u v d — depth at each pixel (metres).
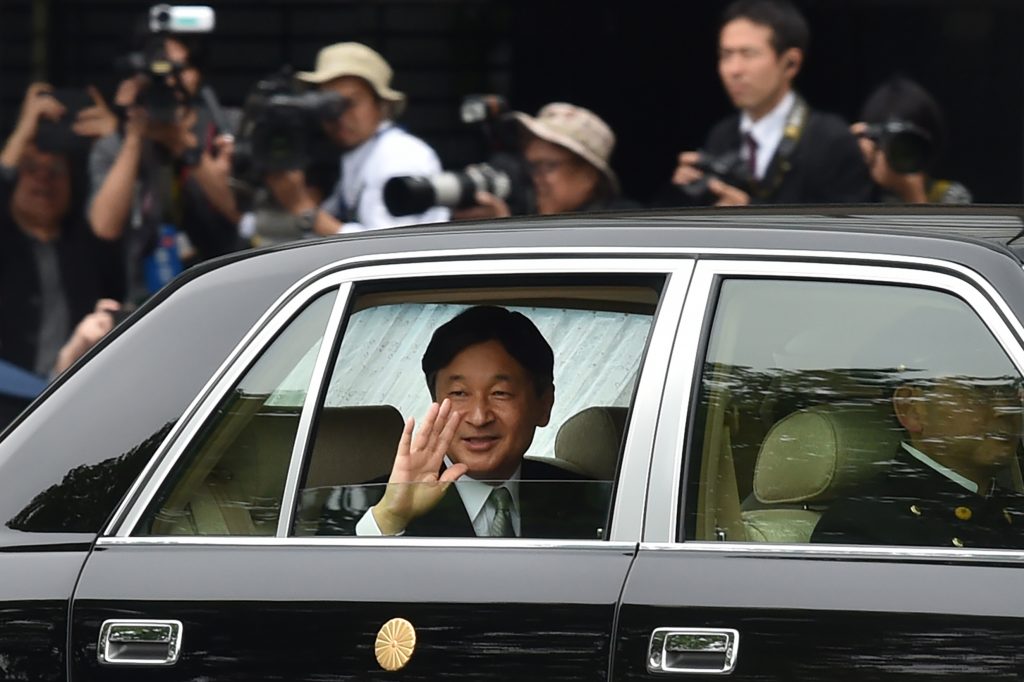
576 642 10.32
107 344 11.76
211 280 11.70
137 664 10.88
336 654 10.64
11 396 22.41
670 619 10.20
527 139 20.66
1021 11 33.44
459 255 11.25
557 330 11.14
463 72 34.94
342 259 11.45
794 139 20.47
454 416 11.20
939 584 10.04
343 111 21.81
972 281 10.45
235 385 11.34
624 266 10.96
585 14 34.31
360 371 11.33
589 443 10.83
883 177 20.53
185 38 23.25
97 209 23.19
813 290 10.71
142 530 11.20
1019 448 10.32
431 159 22.25
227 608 10.83
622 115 34.19
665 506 10.46
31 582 11.12
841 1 33.47
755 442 10.59
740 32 20.56
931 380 10.49
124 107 23.05
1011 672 9.79
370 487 11.12
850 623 10.02
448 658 10.48
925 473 10.46
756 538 10.52
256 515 11.12
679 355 10.67
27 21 35.34
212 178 23.12
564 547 10.59
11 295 23.44
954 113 33.75
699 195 20.38
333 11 35.25
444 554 10.74
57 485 11.41
